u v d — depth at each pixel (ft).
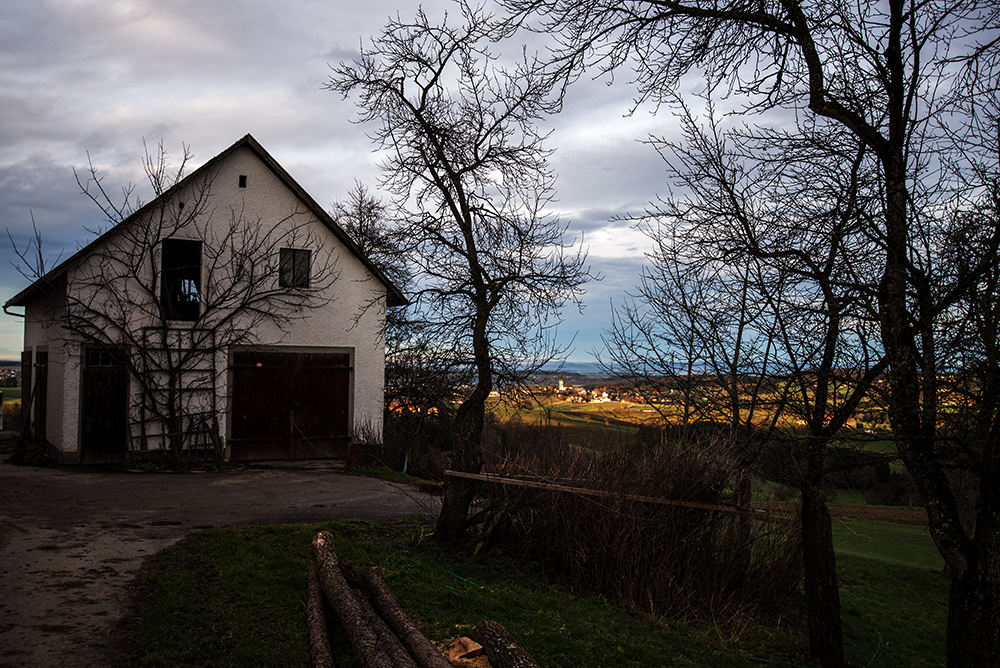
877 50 18.35
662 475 28.19
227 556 25.36
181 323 51.60
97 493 38.58
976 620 17.28
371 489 45.32
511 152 30.94
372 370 57.57
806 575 23.08
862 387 19.07
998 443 16.28
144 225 50.16
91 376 49.49
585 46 20.21
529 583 27.14
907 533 53.47
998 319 15.92
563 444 31.55
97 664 16.34
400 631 19.02
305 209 55.98
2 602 19.69
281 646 18.16
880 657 26.89
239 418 53.06
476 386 31.86
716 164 24.36
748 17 18.72
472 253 30.55
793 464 22.71
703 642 23.68
